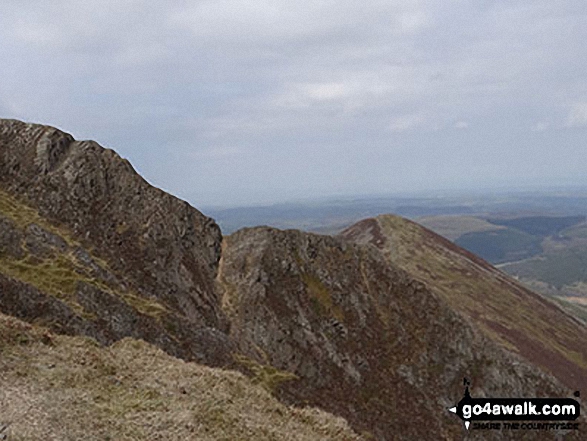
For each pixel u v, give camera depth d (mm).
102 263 54125
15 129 65562
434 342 72750
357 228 166250
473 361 73000
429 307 78062
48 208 57562
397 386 64188
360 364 65000
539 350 102812
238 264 72062
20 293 39531
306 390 55344
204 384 26516
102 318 44125
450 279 127500
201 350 50344
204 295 63312
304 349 63156
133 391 23531
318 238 81250
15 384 20750
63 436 17594
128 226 62719
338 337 67438
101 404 21219
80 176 62781
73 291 44906
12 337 24703
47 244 50906
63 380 22422
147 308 50875
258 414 25312
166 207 69438
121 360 27312
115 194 65375
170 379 26312
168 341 47688
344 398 58719
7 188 58031
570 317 148625
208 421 21688
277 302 67375
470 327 78250
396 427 58062
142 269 58406
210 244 73438
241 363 53625
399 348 70062
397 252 137375
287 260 73938
